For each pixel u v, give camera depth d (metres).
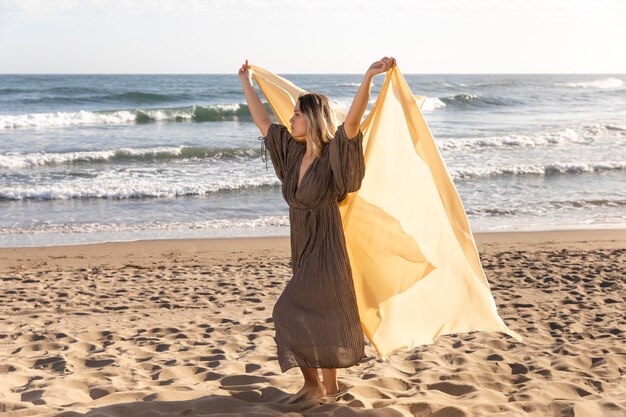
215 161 20.56
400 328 3.85
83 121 29.95
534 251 10.34
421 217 3.81
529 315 6.58
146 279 8.64
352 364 3.55
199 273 9.00
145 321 6.59
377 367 4.68
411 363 4.81
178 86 63.84
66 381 4.36
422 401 3.71
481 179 17.94
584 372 4.57
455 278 3.81
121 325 6.41
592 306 6.94
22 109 37.00
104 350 5.48
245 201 15.05
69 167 18.97
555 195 15.92
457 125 32.22
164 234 12.07
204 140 24.77
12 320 6.57
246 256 10.25
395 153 3.79
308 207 3.56
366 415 3.44
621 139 26.45
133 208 14.25
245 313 6.86
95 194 15.20
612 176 18.55
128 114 30.84
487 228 12.50
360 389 3.96
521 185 17.11
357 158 3.47
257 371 4.62
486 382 4.35
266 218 13.48
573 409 3.64
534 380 4.35
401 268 3.83
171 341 5.75
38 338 5.83
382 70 3.44
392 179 3.80
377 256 3.82
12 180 16.78
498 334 5.78
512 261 9.45
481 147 24.08
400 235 3.81
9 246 10.97
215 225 12.83
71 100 40.72
